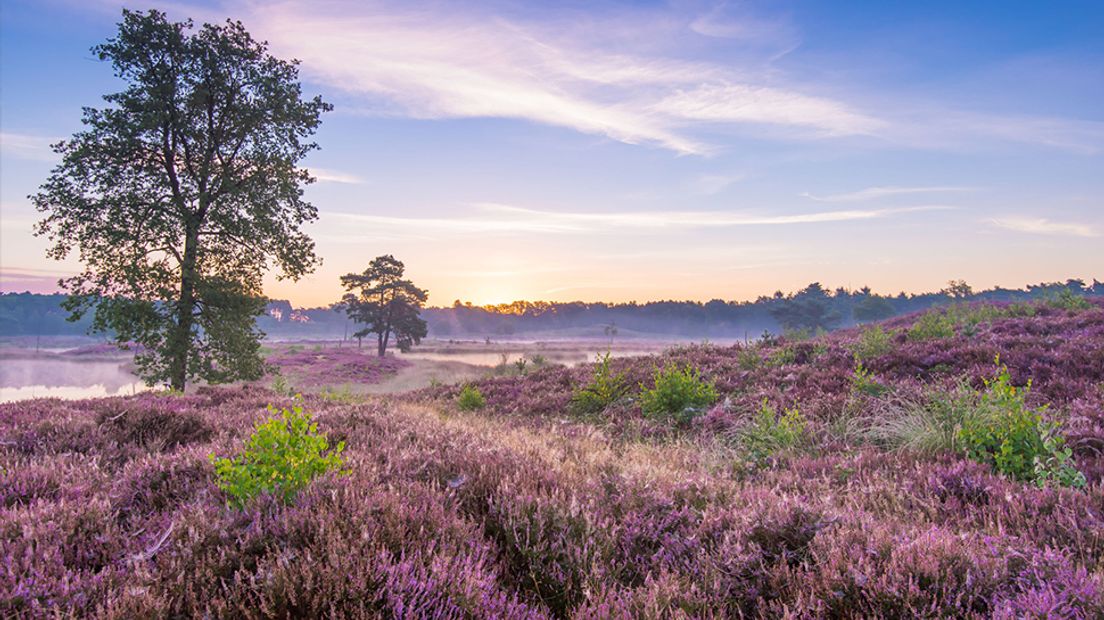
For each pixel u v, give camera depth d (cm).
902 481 549
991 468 569
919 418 796
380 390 4550
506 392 1894
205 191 2466
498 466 519
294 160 2645
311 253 2633
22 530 340
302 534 327
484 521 392
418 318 8350
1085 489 482
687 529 408
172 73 2392
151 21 2297
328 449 601
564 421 1298
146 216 2303
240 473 399
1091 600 272
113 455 623
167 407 930
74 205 2220
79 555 324
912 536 366
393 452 600
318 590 268
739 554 356
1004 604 276
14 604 259
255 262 2564
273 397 1295
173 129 2358
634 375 1708
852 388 1065
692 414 1141
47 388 4772
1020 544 357
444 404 1844
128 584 276
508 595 323
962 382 974
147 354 2289
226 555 308
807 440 834
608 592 313
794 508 406
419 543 323
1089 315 1577
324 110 2678
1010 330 1552
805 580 315
